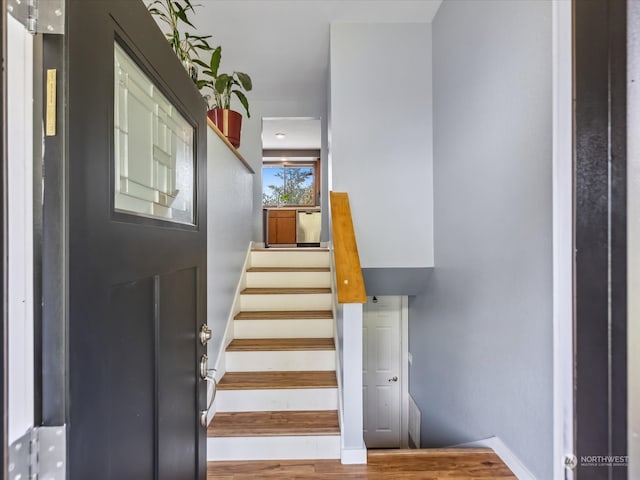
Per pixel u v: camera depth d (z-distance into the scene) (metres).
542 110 1.35
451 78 2.36
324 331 2.56
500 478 1.55
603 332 0.54
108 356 0.65
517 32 1.53
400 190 2.82
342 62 2.81
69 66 0.53
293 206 7.79
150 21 0.88
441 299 2.60
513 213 1.57
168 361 0.96
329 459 1.78
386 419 3.81
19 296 0.47
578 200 0.58
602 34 0.53
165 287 0.94
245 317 2.56
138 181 0.85
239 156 2.72
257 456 1.79
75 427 0.54
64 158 0.52
